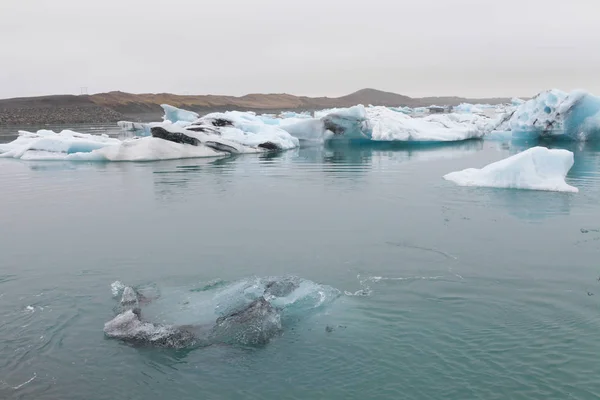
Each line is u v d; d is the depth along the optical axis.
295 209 12.04
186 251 8.97
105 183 16.42
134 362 5.25
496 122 32.72
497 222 10.46
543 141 28.12
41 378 4.97
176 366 5.16
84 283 7.55
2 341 5.72
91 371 5.09
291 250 8.91
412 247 8.94
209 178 17.00
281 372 5.02
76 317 6.37
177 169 19.41
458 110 66.38
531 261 8.07
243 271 7.95
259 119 34.56
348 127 29.67
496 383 4.72
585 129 25.98
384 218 10.98
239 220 11.05
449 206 12.01
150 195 14.16
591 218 10.54
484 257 8.32
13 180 17.66
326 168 19.11
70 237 9.98
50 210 12.49
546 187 13.49
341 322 6.08
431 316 6.19
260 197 13.59
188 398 4.63
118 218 11.49
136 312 6.43
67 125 51.47
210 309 6.51
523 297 6.68
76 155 23.33
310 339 5.66
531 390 4.59
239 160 22.23
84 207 12.77
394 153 24.52
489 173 14.57
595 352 5.19
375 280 7.44
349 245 9.12
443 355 5.25
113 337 5.78
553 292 6.82
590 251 8.49
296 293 6.96
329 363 5.16
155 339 5.67
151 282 7.57
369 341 5.59
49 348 5.56
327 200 13.03
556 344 5.39
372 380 4.84
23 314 6.47
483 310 6.32
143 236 9.96
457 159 21.52
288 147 27.53
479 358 5.16
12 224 11.12
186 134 23.64
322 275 7.70
